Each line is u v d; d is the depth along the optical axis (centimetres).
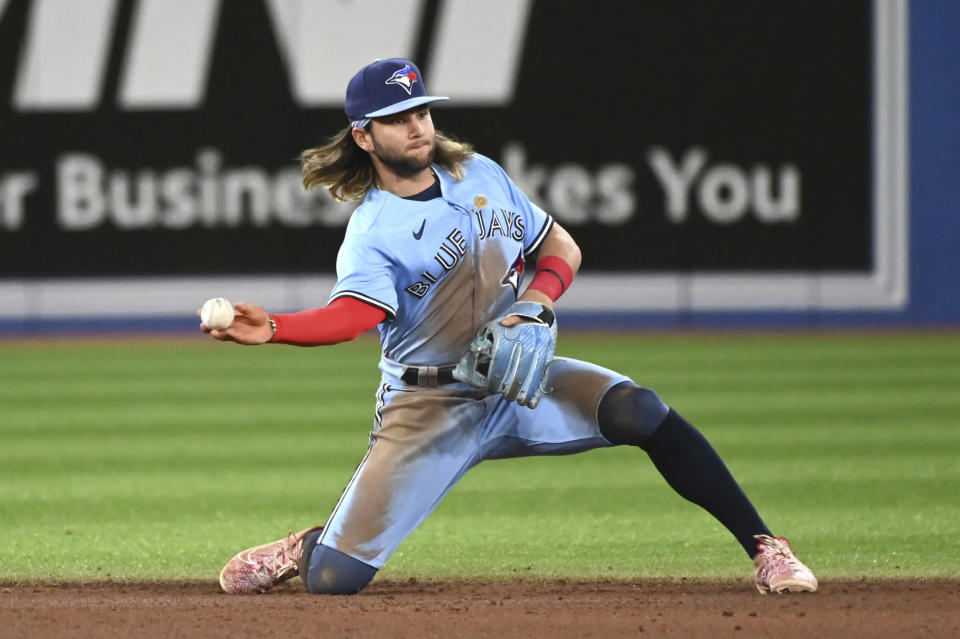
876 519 1917
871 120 4906
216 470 2441
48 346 4697
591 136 4950
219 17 4941
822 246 4931
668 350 4316
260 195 4956
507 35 4925
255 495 2197
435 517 2006
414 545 1789
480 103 4941
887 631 1192
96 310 5012
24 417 3133
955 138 4903
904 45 4888
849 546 1722
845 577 1513
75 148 4956
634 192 4956
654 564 1633
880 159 4919
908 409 3061
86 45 4941
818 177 4925
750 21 4894
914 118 4909
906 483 2206
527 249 1416
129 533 1889
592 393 1354
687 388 3434
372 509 1337
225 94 4941
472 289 1343
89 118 4944
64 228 4981
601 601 1349
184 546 1795
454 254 1325
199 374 3919
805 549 1706
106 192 4975
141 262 4991
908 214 4925
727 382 3547
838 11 4884
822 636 1177
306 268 4959
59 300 5009
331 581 1338
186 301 5000
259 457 2569
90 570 1627
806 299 4950
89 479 2362
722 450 2562
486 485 2291
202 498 2175
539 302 1345
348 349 4619
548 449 1388
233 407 3244
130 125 4950
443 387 1363
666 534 1841
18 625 1230
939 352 4200
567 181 4966
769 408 3089
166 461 2538
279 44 4925
